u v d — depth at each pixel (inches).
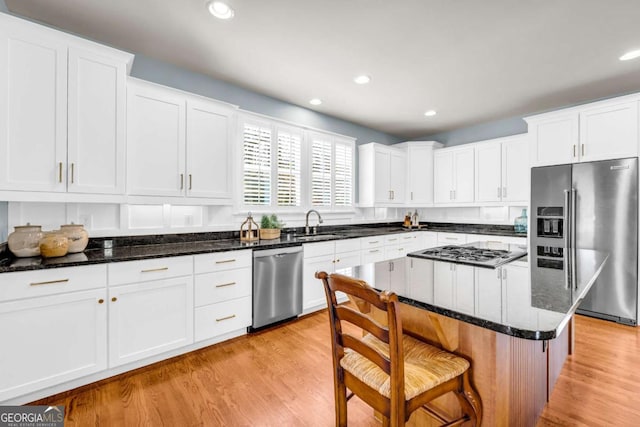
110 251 89.8
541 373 61.7
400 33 87.0
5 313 62.7
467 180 179.0
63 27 85.4
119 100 84.0
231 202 113.1
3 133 67.5
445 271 64.5
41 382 66.9
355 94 133.9
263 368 84.0
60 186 74.9
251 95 131.3
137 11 78.2
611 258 115.1
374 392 43.0
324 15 79.1
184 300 89.9
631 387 73.3
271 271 111.0
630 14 77.6
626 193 112.3
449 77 116.0
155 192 94.8
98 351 74.6
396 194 189.2
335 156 165.0
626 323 113.3
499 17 79.4
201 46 95.3
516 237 152.6
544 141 133.4
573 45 92.9
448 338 47.4
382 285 53.1
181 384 76.2
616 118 115.5
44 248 74.4
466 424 48.5
